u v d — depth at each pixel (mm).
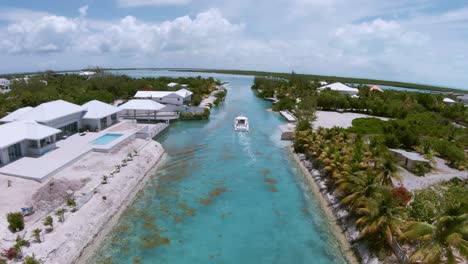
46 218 20469
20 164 30438
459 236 14430
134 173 32188
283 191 30938
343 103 72562
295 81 125875
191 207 27391
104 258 20016
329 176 30828
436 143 38875
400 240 18734
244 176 34594
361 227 21297
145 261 20016
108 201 25875
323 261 20328
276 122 63656
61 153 34406
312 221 25328
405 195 23234
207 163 38406
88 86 90500
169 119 59250
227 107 83812
